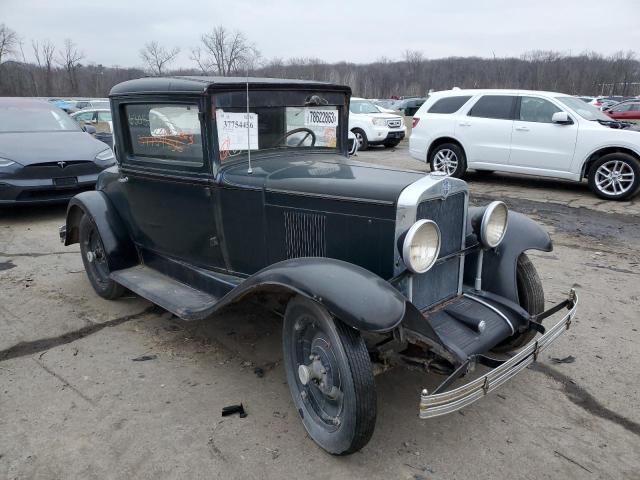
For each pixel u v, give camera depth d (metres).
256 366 3.45
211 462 2.55
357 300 2.32
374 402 2.40
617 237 6.45
